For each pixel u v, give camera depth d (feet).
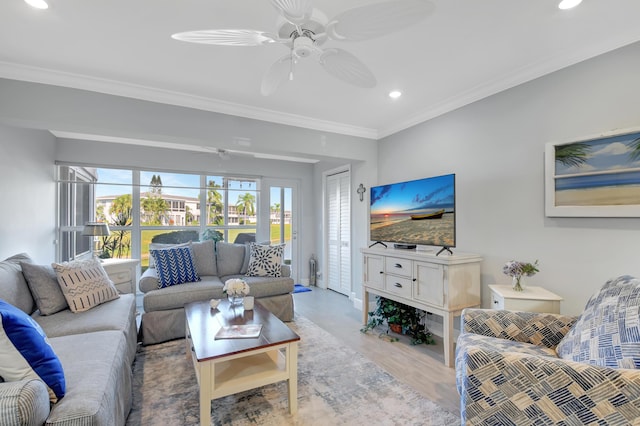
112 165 13.57
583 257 6.77
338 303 14.16
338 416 5.86
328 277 17.24
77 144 12.87
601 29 6.04
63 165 12.55
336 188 16.51
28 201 9.95
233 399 6.43
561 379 3.56
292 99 9.53
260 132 10.57
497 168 8.50
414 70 7.75
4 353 3.49
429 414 5.91
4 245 8.41
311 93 9.09
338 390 6.76
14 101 7.41
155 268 11.08
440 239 8.99
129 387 6.05
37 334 3.77
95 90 8.19
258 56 7.06
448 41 6.48
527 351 4.88
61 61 7.20
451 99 9.48
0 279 6.11
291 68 5.55
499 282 8.44
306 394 6.60
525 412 3.71
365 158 12.80
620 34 6.14
